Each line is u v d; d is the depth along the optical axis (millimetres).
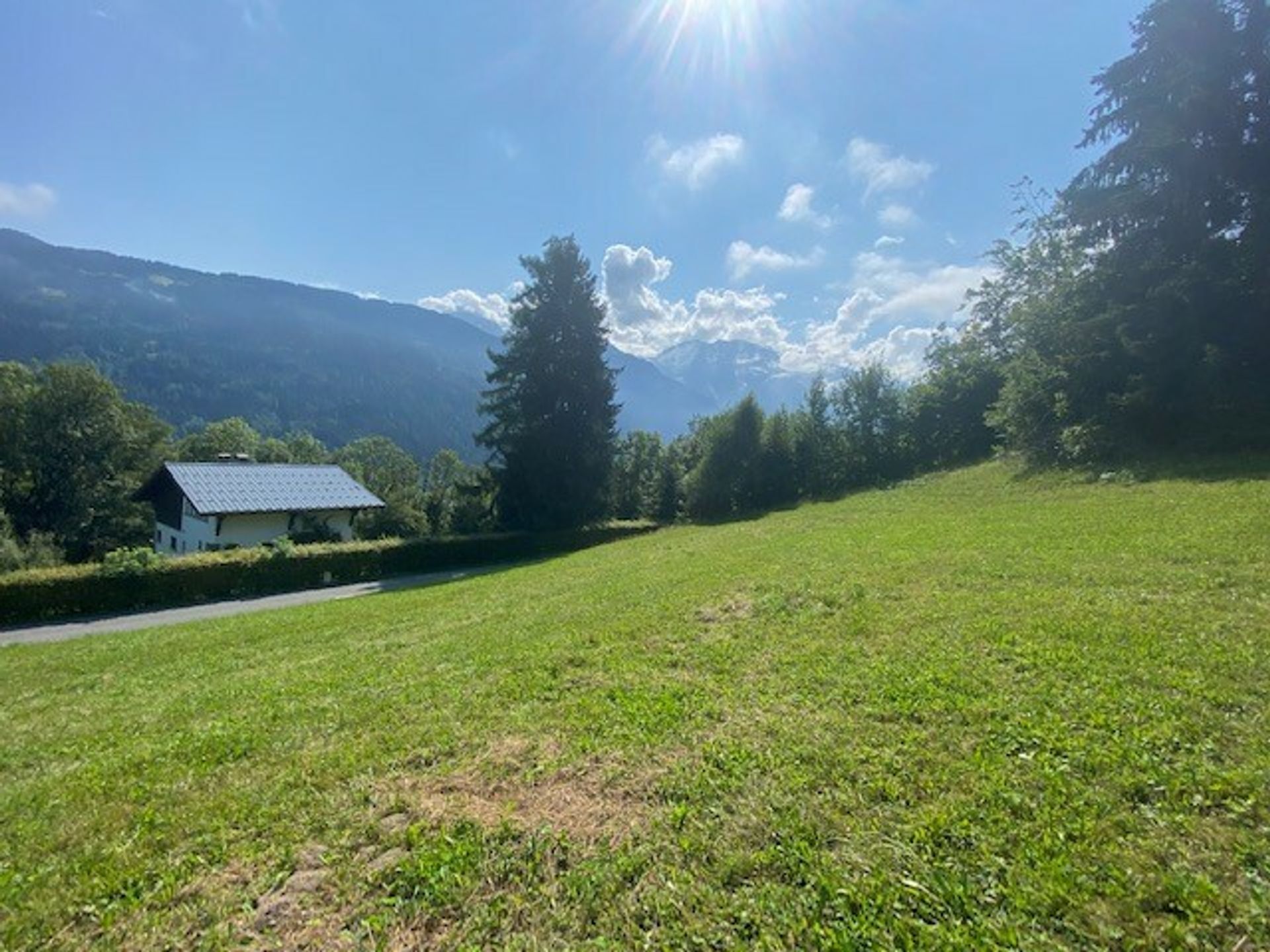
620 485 45500
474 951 2869
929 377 35531
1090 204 19891
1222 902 2619
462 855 3535
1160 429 18047
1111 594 7137
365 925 3096
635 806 3896
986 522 14203
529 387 36219
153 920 3299
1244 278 16688
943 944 2582
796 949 2688
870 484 33750
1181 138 17438
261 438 79562
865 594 8453
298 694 7469
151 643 13820
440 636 10617
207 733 6180
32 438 44906
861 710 4855
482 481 38156
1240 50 17031
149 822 4336
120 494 47219
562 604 11805
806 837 3385
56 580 20125
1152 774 3551
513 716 5609
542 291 36438
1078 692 4676
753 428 37656
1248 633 5535
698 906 3000
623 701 5668
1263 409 16609
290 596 23641
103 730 7125
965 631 6379
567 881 3244
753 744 4473
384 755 5047
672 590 10859
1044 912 2686
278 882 3512
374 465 77875
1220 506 11422
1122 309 18391
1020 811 3383
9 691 10570
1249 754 3672
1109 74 19469
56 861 3973
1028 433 22531
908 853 3143
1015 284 32219
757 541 17594
